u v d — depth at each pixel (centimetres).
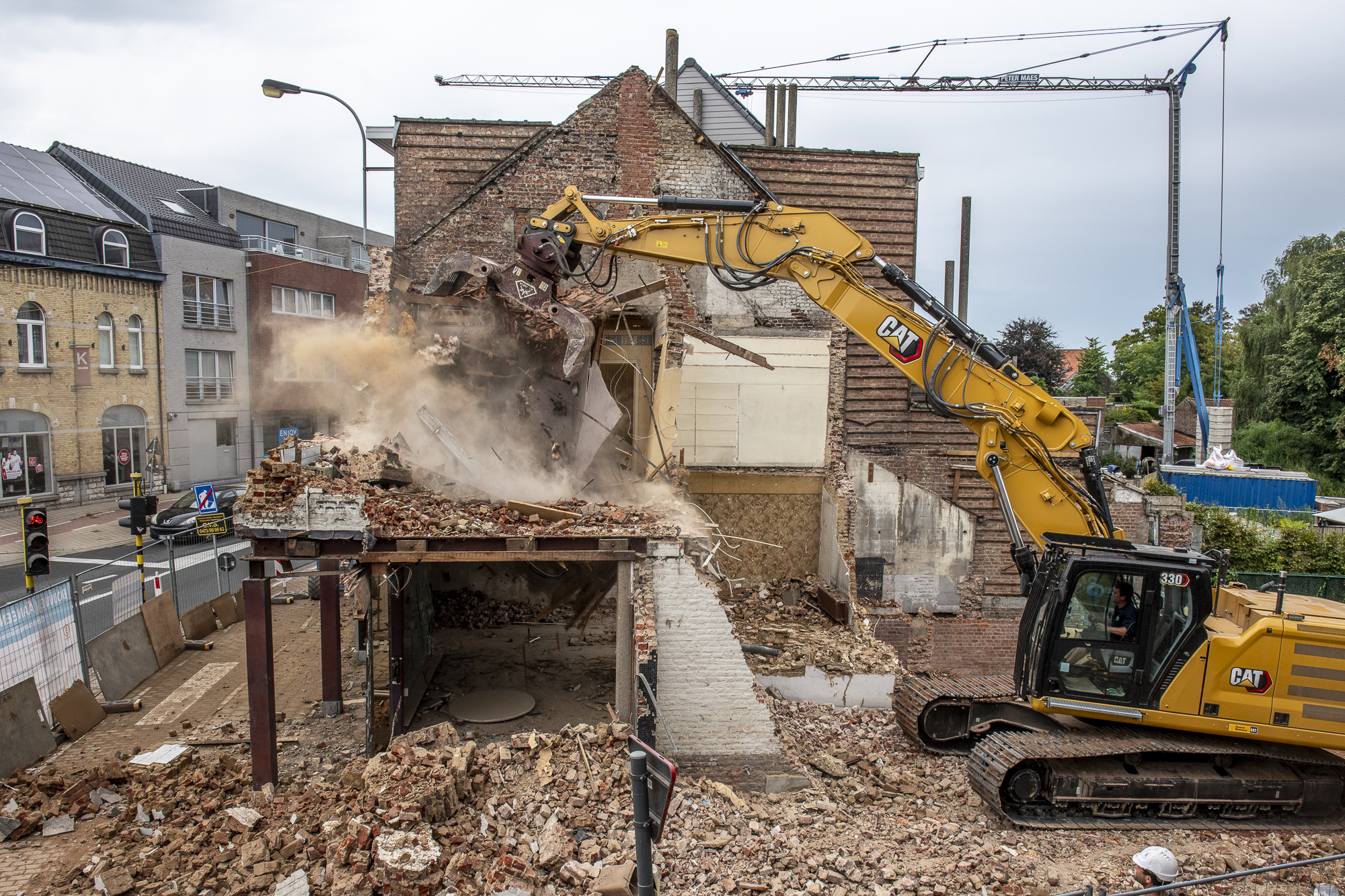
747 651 1090
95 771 806
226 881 622
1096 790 781
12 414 2392
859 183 1480
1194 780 781
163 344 2848
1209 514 1948
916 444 1521
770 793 844
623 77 1380
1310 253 3841
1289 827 793
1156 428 4025
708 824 709
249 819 706
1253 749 784
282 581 1670
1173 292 2530
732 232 903
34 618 938
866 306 876
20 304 2395
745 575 1416
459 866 588
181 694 1098
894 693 1034
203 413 3020
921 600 1536
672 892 607
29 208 2423
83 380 2577
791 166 1465
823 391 1423
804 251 880
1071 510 843
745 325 1409
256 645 769
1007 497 834
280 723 1004
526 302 974
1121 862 703
